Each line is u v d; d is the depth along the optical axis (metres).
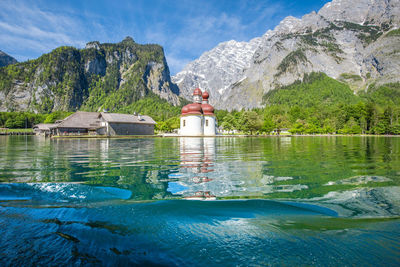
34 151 15.37
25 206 4.02
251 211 3.65
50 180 6.04
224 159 10.54
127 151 15.14
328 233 2.89
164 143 25.70
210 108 56.88
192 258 2.41
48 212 3.75
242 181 5.87
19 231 3.07
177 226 3.13
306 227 3.08
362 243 2.63
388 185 5.39
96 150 16.03
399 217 3.39
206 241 2.76
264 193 4.70
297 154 12.82
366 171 7.32
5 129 102.31
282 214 3.55
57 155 12.62
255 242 2.68
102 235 2.95
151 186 5.37
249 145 21.61
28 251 2.59
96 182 5.78
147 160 10.21
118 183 5.68
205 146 20.39
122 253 2.53
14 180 6.02
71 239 2.84
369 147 19.03
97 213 3.63
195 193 4.73
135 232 3.03
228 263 2.29
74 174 6.84
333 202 4.11
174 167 8.16
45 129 73.44
